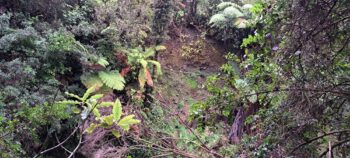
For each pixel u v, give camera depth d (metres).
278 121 2.23
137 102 5.96
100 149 3.47
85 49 6.36
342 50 2.11
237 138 2.62
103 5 7.22
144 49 7.84
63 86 6.09
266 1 2.51
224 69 2.79
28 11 6.53
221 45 10.19
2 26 5.66
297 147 2.04
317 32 2.05
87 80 6.27
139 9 7.31
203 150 2.71
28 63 5.42
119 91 6.95
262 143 2.29
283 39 2.26
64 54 5.94
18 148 3.45
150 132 3.05
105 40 7.11
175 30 10.11
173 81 8.79
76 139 5.13
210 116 2.65
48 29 6.30
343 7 2.02
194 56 9.82
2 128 3.37
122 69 7.03
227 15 9.16
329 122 2.10
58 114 3.98
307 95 2.10
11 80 4.88
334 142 2.00
